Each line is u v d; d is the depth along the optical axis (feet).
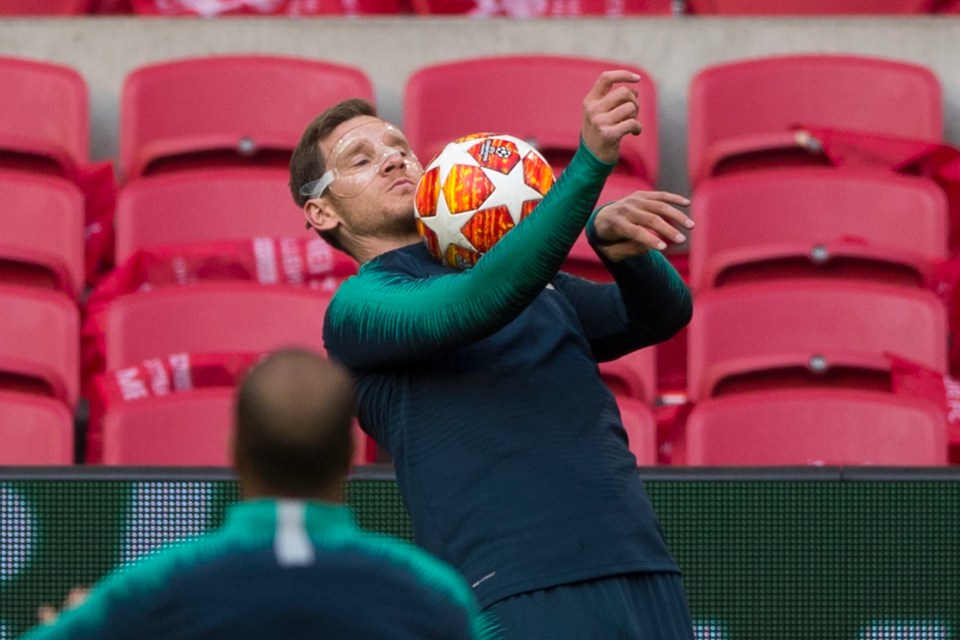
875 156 75.92
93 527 46.42
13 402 60.54
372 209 39.68
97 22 82.89
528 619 33.88
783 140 76.13
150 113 77.92
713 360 66.90
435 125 77.10
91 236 74.59
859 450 59.41
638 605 34.63
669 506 46.01
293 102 78.28
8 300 66.33
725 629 45.88
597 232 35.76
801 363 64.13
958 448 61.87
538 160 38.01
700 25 82.89
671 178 81.71
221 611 24.75
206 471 46.55
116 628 24.76
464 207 37.17
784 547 45.85
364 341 36.01
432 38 83.10
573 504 34.76
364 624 25.03
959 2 86.53
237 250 70.03
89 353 67.92
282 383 26.78
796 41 82.99
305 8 87.35
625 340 37.93
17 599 46.34
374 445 59.41
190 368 62.95
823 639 45.73
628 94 33.14
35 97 77.71
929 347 66.69
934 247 72.64
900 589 45.65
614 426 36.45
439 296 34.53
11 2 86.74
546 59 78.02
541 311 37.19
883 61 78.89
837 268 70.69
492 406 35.60
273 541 25.48
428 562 26.27
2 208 72.18
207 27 83.10
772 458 59.52
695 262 72.90
